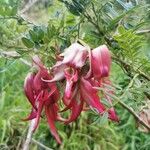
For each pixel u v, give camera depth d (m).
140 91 0.32
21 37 0.32
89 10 0.32
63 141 0.86
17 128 0.84
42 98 0.29
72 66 0.27
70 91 0.27
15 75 0.93
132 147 0.85
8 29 0.33
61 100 0.29
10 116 0.85
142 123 0.40
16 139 0.83
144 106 0.36
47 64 0.30
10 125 0.84
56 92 0.28
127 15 0.33
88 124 0.88
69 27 0.32
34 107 0.29
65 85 0.28
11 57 0.33
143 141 0.85
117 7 0.34
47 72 0.29
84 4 0.31
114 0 0.33
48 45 0.30
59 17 0.33
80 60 0.27
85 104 0.30
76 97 0.28
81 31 0.33
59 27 0.31
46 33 0.30
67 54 0.27
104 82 0.30
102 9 0.33
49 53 0.30
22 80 0.93
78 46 0.28
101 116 0.29
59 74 0.27
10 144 0.83
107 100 0.30
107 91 0.30
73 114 0.28
